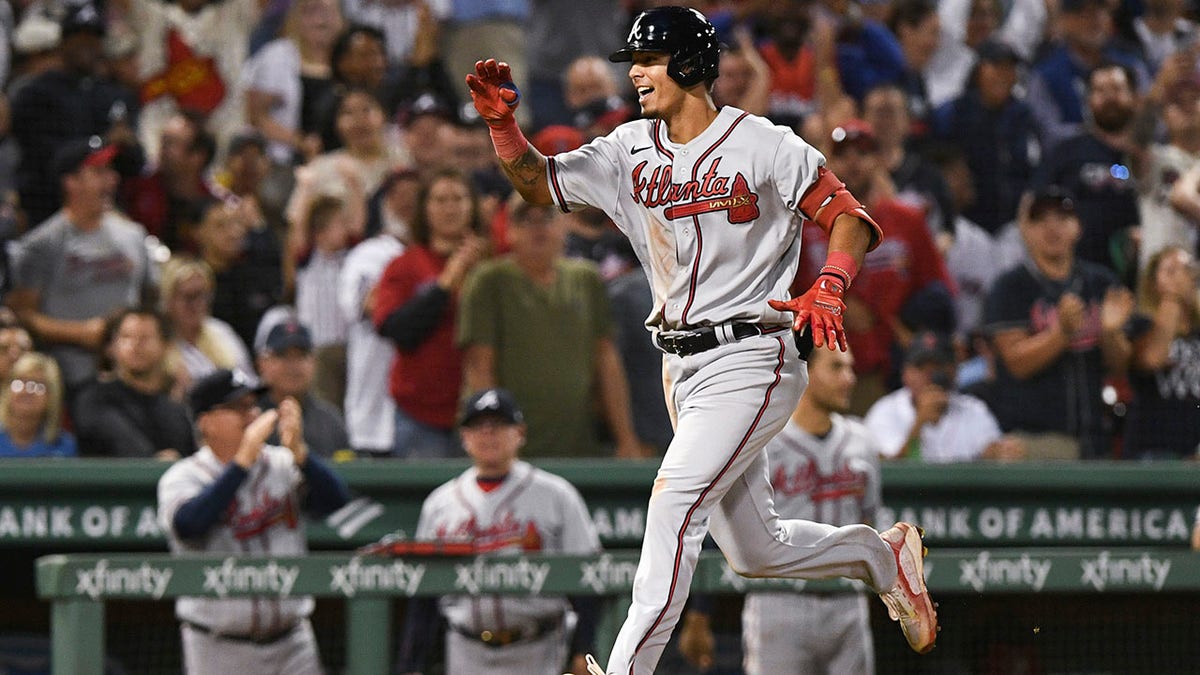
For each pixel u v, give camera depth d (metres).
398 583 23.16
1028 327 31.97
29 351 28.36
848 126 32.38
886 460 29.47
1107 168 35.38
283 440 25.59
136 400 28.28
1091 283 32.56
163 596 22.55
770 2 37.75
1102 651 30.52
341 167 33.31
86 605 22.30
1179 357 32.56
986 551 24.28
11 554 28.98
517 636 25.41
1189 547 29.91
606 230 33.06
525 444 29.08
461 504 25.98
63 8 36.34
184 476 25.33
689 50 14.84
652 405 30.33
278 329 28.98
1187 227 35.19
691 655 26.33
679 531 14.55
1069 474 29.36
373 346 30.72
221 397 25.39
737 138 14.83
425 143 33.94
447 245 30.02
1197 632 30.53
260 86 36.97
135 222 31.97
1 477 26.25
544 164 15.31
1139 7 42.00
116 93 32.72
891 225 32.03
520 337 29.19
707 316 14.88
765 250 14.88
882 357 31.75
